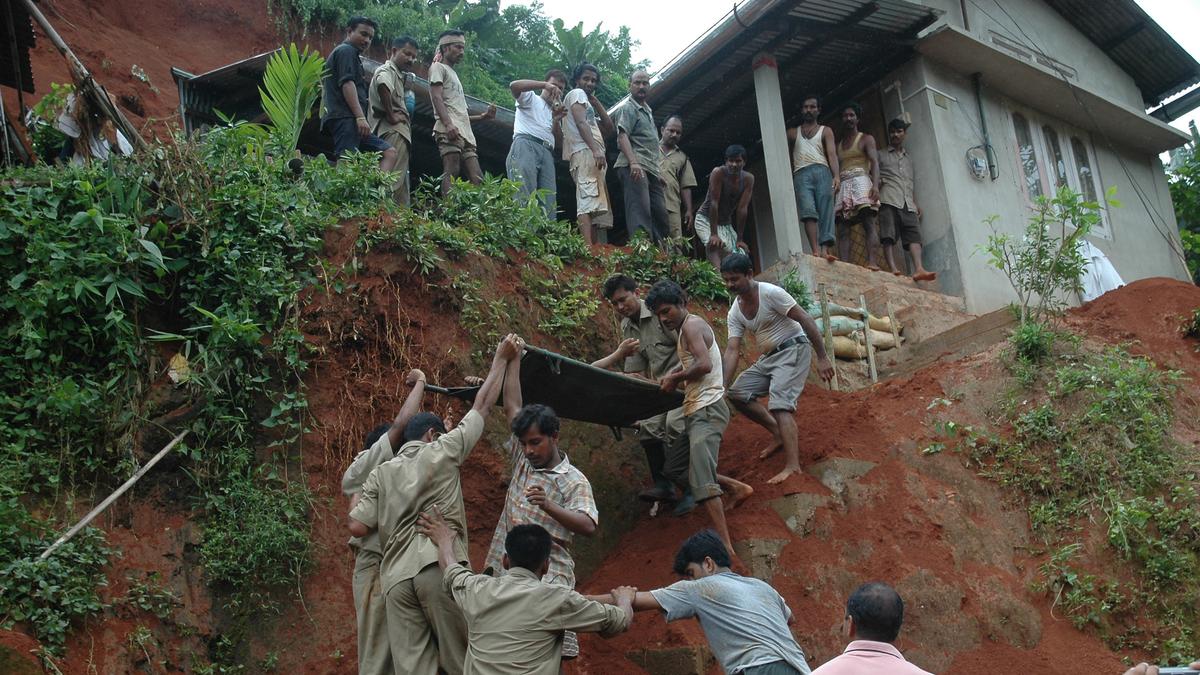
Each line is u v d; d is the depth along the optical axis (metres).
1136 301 10.07
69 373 6.60
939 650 6.79
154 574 6.03
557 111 10.76
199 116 12.23
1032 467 8.12
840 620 6.73
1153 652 7.05
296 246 7.39
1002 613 7.08
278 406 6.79
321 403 6.98
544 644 4.71
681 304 7.16
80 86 8.62
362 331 7.28
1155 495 7.88
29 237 6.76
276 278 7.21
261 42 19.75
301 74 9.23
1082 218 9.51
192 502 6.45
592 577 7.19
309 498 6.61
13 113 13.77
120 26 18.14
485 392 5.79
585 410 7.15
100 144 8.78
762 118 12.12
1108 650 7.08
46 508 6.05
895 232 12.48
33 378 6.45
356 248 7.49
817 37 12.39
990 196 13.28
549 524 5.64
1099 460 8.00
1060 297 12.90
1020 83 13.95
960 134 13.23
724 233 11.15
